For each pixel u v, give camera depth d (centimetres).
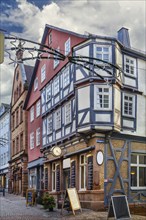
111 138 1983
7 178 4347
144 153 2120
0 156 4919
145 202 2062
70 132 2173
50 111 2577
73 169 2136
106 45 1980
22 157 3384
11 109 4203
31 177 3180
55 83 2502
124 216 1448
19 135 3666
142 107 2184
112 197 1452
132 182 2053
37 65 3033
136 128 2117
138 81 2186
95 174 1892
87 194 1928
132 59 2178
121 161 2002
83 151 2008
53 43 2588
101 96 1936
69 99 2223
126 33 2398
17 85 3900
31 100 3228
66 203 1759
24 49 1113
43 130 2748
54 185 2525
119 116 1998
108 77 1933
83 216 1634
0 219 1557
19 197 3128
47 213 1777
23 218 1591
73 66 2108
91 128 1894
